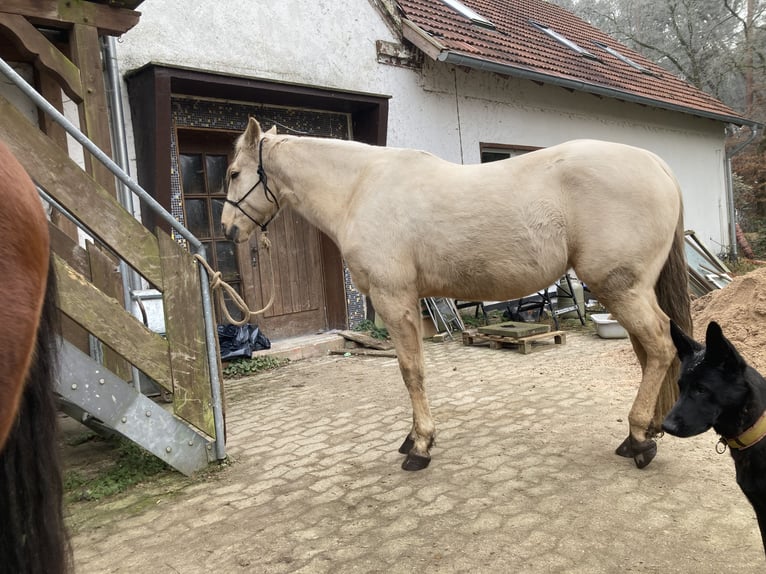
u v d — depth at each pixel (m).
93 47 4.21
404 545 2.29
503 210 2.78
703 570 1.98
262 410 4.45
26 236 0.99
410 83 7.55
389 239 2.98
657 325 2.73
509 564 2.10
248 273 6.35
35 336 1.00
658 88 11.95
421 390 3.12
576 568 2.04
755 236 17.34
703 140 13.26
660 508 2.44
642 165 2.73
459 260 2.88
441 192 2.92
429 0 9.14
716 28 20.62
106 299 2.91
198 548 2.39
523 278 2.84
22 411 1.02
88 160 4.30
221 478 3.14
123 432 2.95
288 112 6.44
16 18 3.83
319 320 7.05
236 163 3.68
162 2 5.30
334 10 6.65
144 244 2.99
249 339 6.02
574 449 3.18
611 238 2.64
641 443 2.83
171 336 3.10
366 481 2.97
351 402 4.49
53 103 4.65
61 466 1.12
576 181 2.71
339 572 2.13
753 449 1.70
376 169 3.16
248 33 5.90
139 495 2.97
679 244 2.86
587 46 12.48
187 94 5.61
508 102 8.85
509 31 10.05
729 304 5.16
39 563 1.02
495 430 3.61
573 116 9.96
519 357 5.70
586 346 5.98
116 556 2.37
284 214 6.68
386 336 6.93
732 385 1.71
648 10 23.42
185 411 3.17
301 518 2.60
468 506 2.59
